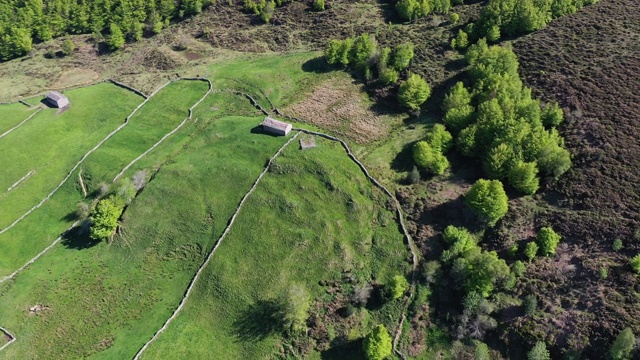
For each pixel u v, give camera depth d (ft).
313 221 248.11
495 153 247.70
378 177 265.95
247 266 238.27
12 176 297.53
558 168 240.73
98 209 254.06
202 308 230.48
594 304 202.80
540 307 209.87
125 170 289.33
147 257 250.57
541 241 222.28
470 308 215.51
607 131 255.09
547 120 269.64
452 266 226.58
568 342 196.85
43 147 310.86
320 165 268.21
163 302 234.79
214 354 217.56
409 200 254.27
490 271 212.02
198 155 287.89
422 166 265.95
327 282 231.50
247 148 285.02
